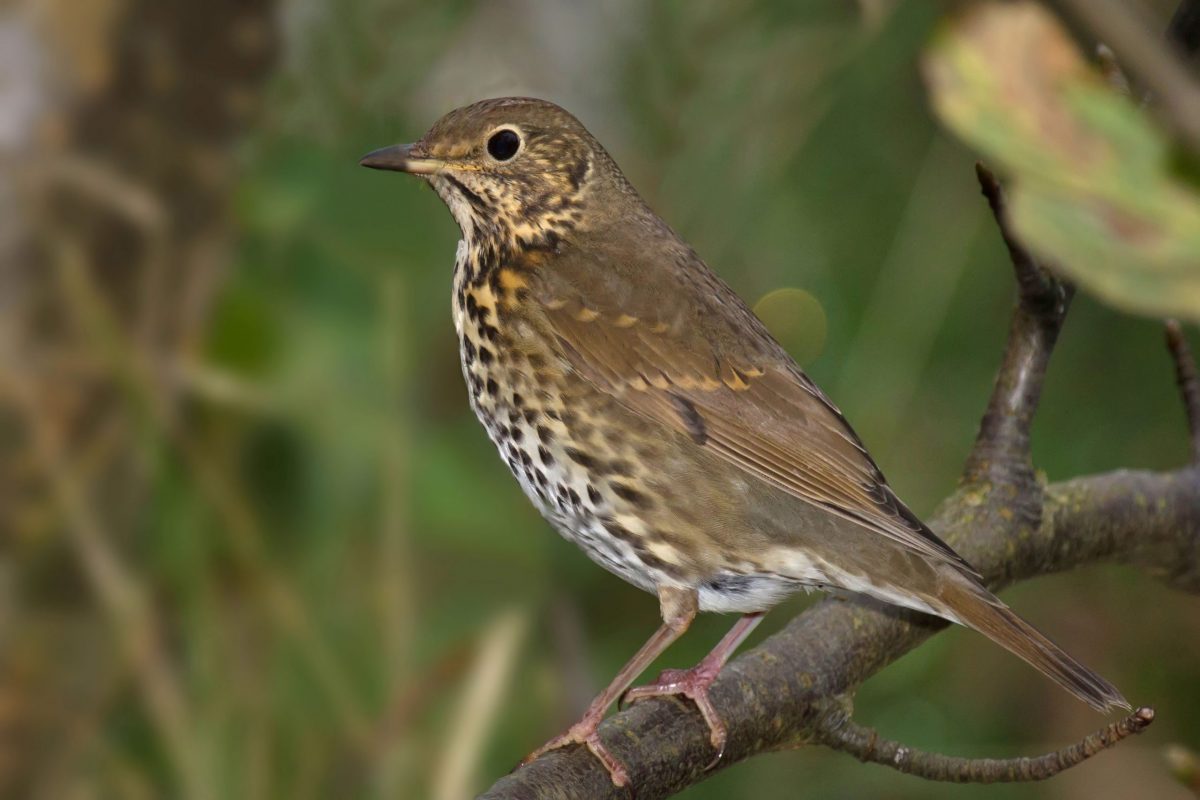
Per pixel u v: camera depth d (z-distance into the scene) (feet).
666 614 26.50
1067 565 28.12
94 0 26.63
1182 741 43.04
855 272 39.32
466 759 28.02
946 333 41.27
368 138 31.60
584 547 27.73
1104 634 44.19
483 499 32.45
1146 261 8.70
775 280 39.34
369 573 29.07
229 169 28.60
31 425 27.35
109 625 28.43
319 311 30.17
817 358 39.27
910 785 38.88
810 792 38.73
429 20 31.50
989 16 9.90
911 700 40.06
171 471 28.22
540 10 37.52
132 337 28.09
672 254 28.91
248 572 28.07
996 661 42.19
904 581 25.32
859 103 38.14
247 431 29.25
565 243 28.60
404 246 31.65
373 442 29.48
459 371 36.37
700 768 23.47
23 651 28.58
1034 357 27.43
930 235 38.04
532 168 28.53
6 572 28.37
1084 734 41.93
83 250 27.43
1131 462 42.04
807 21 33.22
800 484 26.30
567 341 27.07
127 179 27.40
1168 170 9.32
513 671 30.83
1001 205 23.94
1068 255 8.79
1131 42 10.30
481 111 28.76
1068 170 9.32
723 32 33.35
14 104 26.68
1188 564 29.55
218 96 27.89
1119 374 42.37
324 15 31.14
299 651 27.78
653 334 27.22
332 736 27.63
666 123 34.27
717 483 26.53
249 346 29.43
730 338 27.53
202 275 28.96
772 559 26.37
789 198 38.47
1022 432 27.61
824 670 24.71
